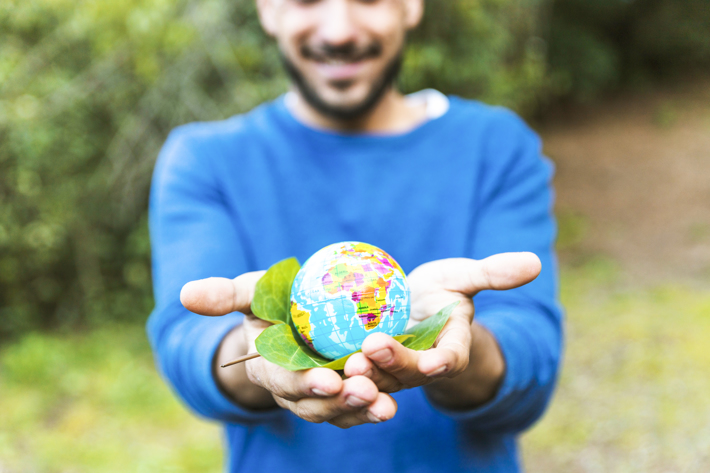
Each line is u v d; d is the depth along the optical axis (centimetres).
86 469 373
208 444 393
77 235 584
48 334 582
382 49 170
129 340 557
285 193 174
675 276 668
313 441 154
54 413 442
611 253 762
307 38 168
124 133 531
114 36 480
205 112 514
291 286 124
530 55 732
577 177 1066
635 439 397
